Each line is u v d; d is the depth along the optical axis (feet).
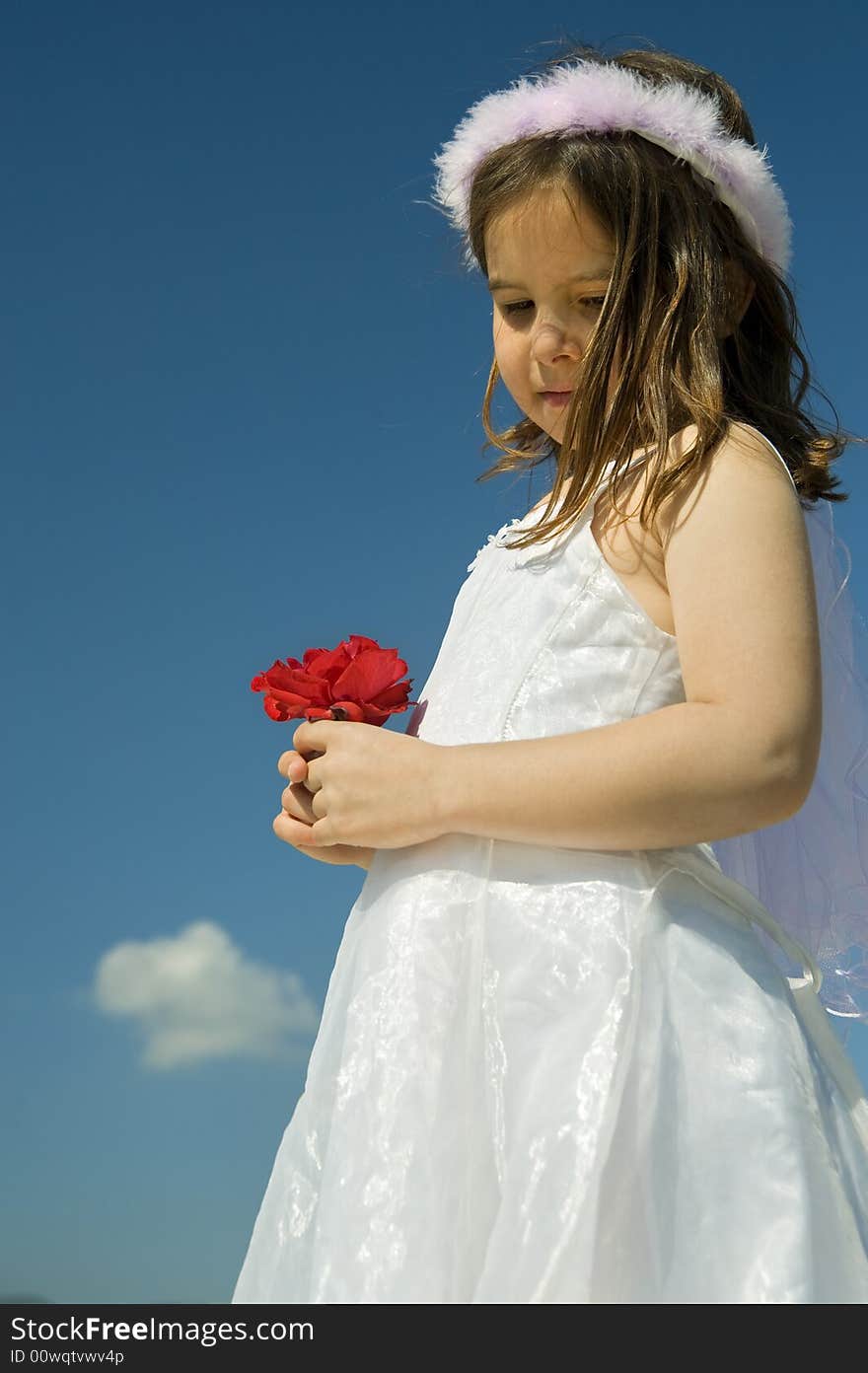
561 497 6.30
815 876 6.50
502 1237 4.44
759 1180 4.62
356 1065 4.96
